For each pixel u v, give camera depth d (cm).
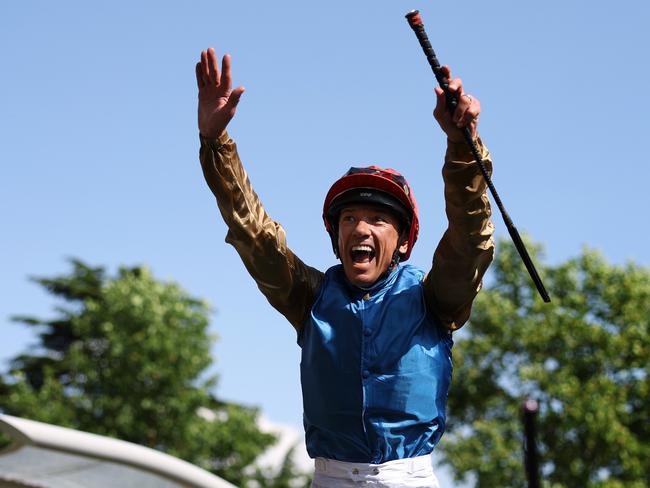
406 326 590
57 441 1119
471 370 3562
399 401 581
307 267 626
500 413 3547
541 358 3541
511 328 3538
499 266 3700
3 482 1182
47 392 3691
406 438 583
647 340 3488
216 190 601
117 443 1163
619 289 3591
